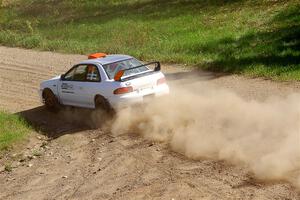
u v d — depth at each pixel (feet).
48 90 62.39
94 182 42.32
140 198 37.70
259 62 73.87
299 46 79.51
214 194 36.50
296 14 99.55
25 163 49.47
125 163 44.83
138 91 53.62
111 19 132.67
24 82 81.76
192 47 90.43
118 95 53.16
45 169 47.11
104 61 56.80
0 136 54.90
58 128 57.36
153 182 40.09
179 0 140.56
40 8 161.58
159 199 37.09
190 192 37.37
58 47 107.86
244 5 118.52
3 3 174.40
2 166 49.80
